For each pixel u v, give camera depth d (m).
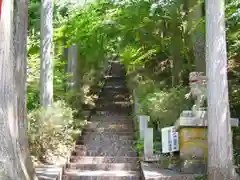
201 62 10.39
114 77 24.44
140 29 12.80
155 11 11.79
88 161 10.16
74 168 9.68
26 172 6.14
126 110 16.80
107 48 16.19
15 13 7.14
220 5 6.96
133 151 10.59
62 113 10.23
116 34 13.45
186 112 8.28
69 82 14.62
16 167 5.73
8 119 5.74
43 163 9.23
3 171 5.54
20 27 7.13
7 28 5.73
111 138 11.93
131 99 17.03
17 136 6.05
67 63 15.02
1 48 5.69
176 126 8.63
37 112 9.59
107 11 12.88
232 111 9.35
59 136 9.88
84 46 14.62
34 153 9.26
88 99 16.72
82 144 11.52
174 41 12.79
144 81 14.30
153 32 12.87
